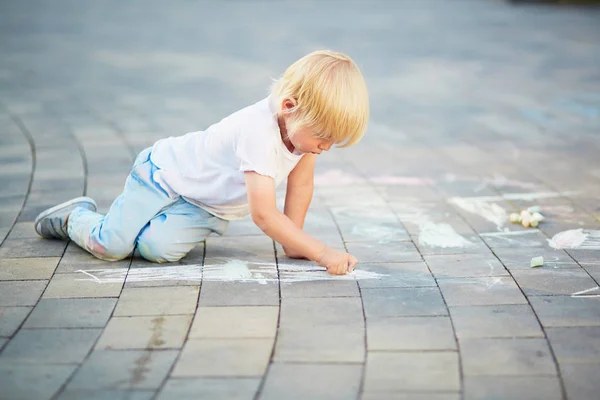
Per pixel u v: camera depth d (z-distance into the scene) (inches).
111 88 314.0
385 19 553.9
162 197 130.0
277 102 117.1
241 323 109.5
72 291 120.1
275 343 103.7
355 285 122.7
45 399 90.6
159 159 131.6
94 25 519.8
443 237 145.9
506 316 111.7
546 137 233.8
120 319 110.7
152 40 453.1
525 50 414.3
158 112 268.7
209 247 139.9
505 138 233.1
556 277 126.1
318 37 463.5
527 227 151.6
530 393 92.0
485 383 94.1
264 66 367.2
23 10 605.9
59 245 139.5
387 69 364.8
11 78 333.4
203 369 97.1
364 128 114.9
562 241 142.9
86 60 383.9
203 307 114.6
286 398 90.8
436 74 350.6
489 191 177.5
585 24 509.7
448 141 230.1
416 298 117.8
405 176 190.9
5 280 124.1
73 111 267.7
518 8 611.8
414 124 254.4
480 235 147.0
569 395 91.6
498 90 312.5
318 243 123.3
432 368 97.5
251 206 120.5
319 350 101.9
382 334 106.2
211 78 338.0
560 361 99.2
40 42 442.9
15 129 238.2
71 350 101.8
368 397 91.0
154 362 98.8
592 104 282.4
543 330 107.6
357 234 147.9
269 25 521.3
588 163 202.1
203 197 129.0
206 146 127.1
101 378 95.0
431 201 169.6
